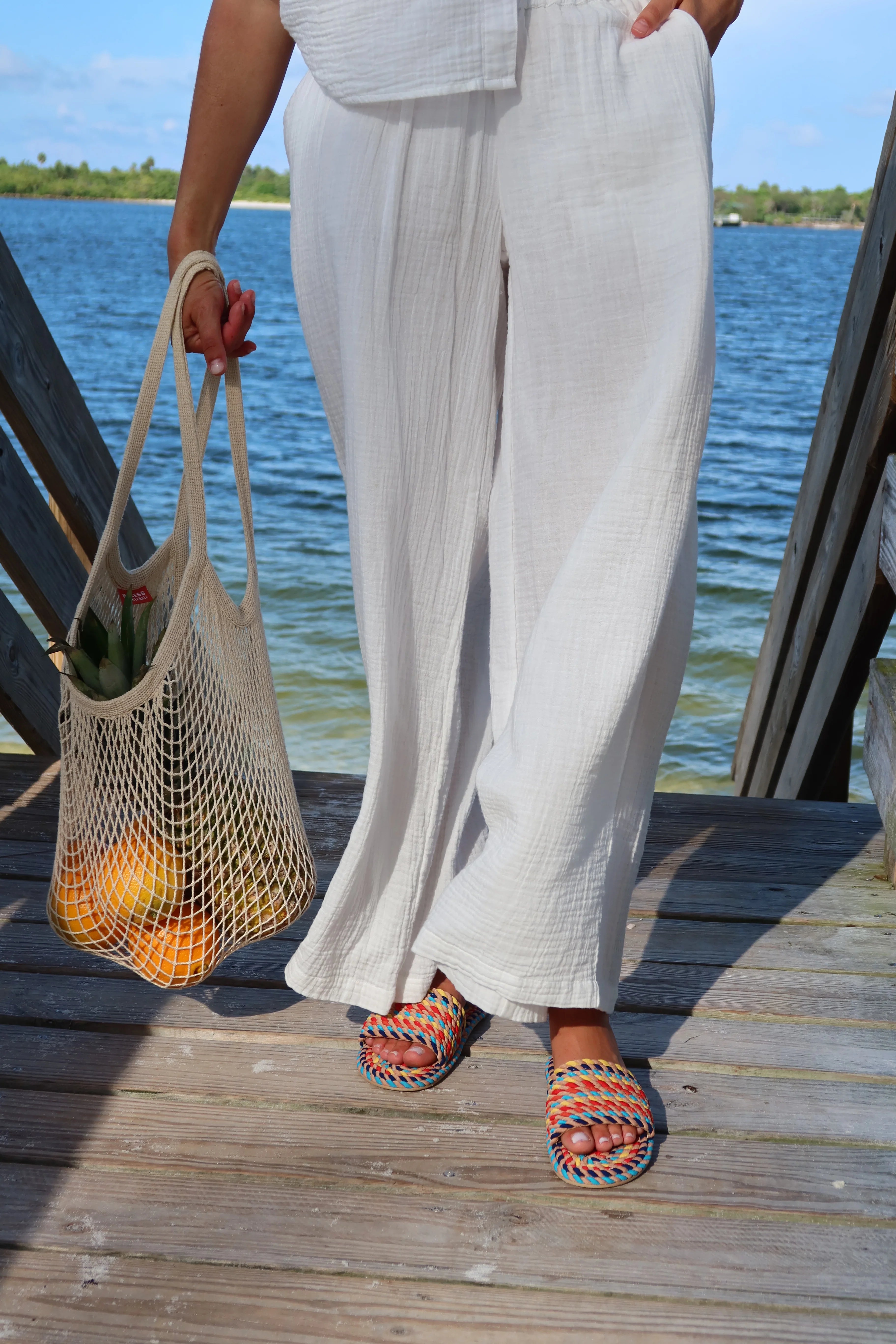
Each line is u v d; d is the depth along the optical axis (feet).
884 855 6.98
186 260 4.18
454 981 3.90
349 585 25.32
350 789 7.84
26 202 358.43
